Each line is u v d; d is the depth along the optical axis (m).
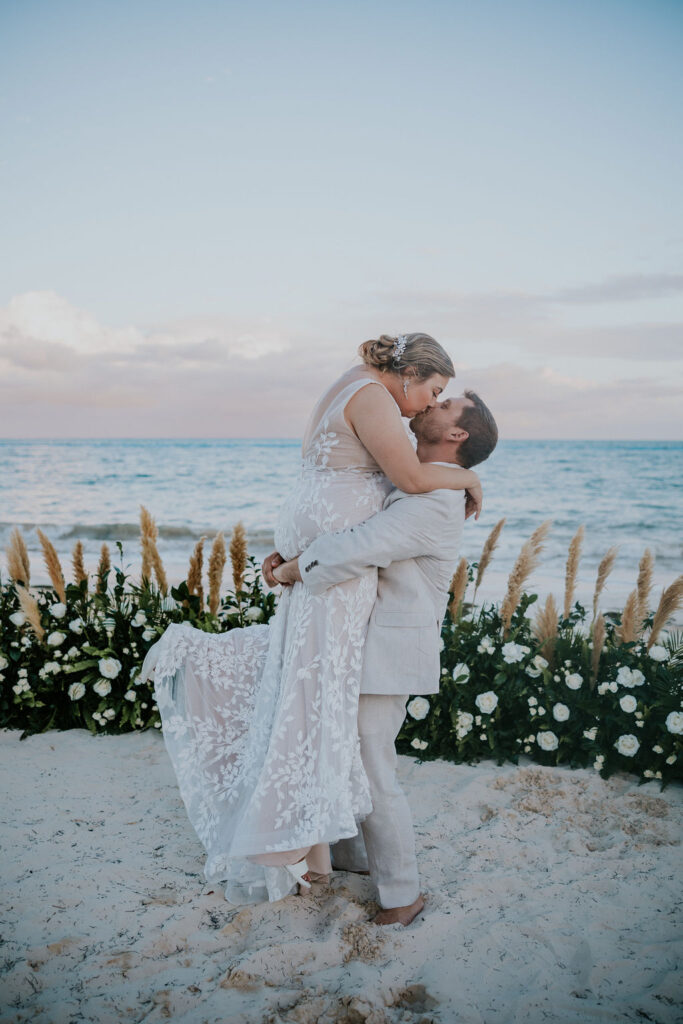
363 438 2.45
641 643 3.98
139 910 2.52
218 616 4.41
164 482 34.66
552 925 2.46
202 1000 2.08
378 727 2.47
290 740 2.43
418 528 2.40
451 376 2.61
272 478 35.91
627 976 2.21
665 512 23.92
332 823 2.32
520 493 30.02
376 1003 2.05
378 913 2.51
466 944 2.36
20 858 2.83
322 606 2.47
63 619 4.37
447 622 4.13
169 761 3.80
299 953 2.28
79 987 2.13
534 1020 2.02
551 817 3.25
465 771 3.76
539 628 3.96
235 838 2.36
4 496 29.69
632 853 2.94
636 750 3.54
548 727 3.80
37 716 4.26
